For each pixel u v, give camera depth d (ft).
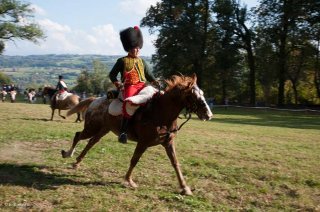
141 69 25.58
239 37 191.52
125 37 25.43
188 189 24.54
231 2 183.32
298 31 169.68
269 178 29.40
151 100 24.49
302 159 37.45
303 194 25.79
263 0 176.35
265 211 22.71
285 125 84.69
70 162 31.53
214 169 31.53
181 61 171.32
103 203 22.03
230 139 50.06
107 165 30.91
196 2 183.83
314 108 155.63
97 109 27.58
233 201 24.16
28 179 26.27
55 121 62.28
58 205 21.45
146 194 24.00
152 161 32.96
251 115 122.93
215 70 194.49
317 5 162.71
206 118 23.17
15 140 40.24
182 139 46.85
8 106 95.81
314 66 180.75
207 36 190.08
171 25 183.21
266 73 178.81
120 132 25.54
